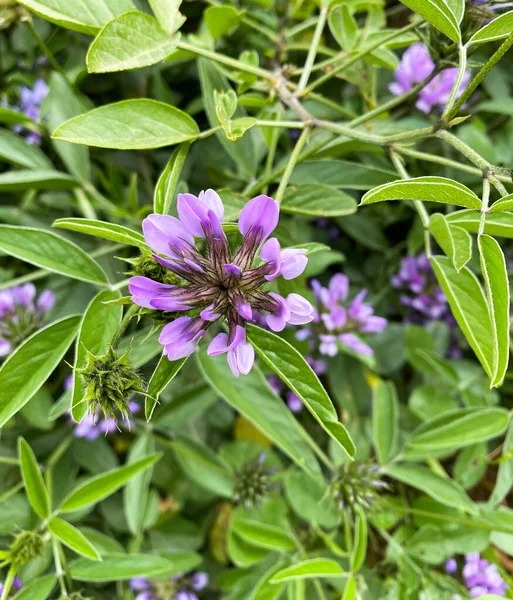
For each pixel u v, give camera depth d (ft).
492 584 0.61
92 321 0.39
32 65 0.69
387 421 0.62
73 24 0.39
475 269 0.69
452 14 0.33
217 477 0.67
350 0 0.57
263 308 0.31
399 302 0.83
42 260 0.42
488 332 0.40
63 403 0.46
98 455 0.67
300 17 0.68
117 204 0.69
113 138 0.37
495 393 0.73
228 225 0.33
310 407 0.33
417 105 0.65
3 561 0.54
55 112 0.59
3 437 0.66
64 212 0.70
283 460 0.76
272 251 0.30
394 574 0.62
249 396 0.51
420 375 0.79
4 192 0.70
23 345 0.40
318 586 0.61
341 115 0.68
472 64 0.41
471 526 0.61
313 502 0.65
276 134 0.52
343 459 0.67
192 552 0.67
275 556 0.67
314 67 0.51
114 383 0.32
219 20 0.55
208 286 0.31
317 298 0.68
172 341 0.31
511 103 0.68
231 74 0.52
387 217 0.77
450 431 0.60
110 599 0.70
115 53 0.37
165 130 0.39
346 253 0.83
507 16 0.33
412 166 0.72
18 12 0.53
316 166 0.53
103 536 0.63
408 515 0.65
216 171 0.69
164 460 0.72
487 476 0.81
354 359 0.75
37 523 0.56
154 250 0.32
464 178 0.71
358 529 0.54
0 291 0.63
